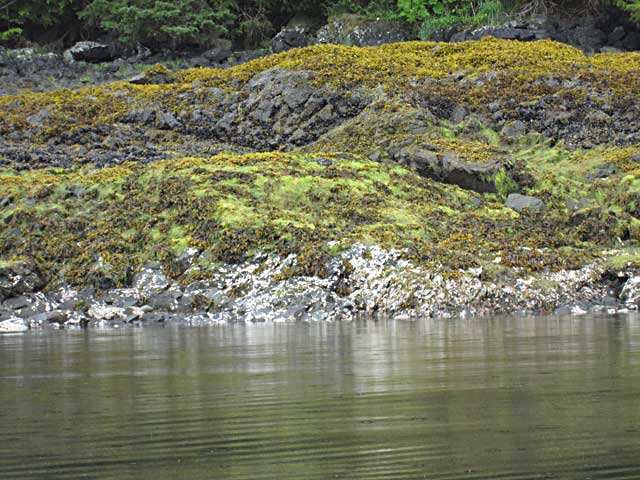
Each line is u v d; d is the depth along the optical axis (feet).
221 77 156.04
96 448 31.48
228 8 240.12
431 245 94.58
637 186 115.44
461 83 148.77
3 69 201.57
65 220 103.91
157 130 143.54
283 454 30.14
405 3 217.56
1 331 77.46
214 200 100.68
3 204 108.68
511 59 156.04
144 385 43.88
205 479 27.55
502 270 88.89
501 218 105.81
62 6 234.38
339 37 221.25
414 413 35.53
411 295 84.38
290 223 96.22
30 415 36.99
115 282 92.48
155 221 100.53
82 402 39.65
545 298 85.76
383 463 28.84
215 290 89.40
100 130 140.77
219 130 143.02
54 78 197.16
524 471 27.66
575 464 28.25
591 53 203.41
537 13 217.36
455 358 51.13
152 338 67.72
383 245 92.27
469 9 225.15
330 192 105.81
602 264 92.79
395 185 110.22
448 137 130.31
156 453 30.66
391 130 131.34
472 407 36.35
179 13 222.69
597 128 135.44
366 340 62.23
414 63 157.38
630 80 146.30
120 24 219.61
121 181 109.81
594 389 39.60
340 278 89.10
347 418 34.99
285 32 224.53
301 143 138.41
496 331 66.49
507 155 116.88
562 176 119.55
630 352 52.19
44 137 138.72
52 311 86.43
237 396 40.16
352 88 145.48
